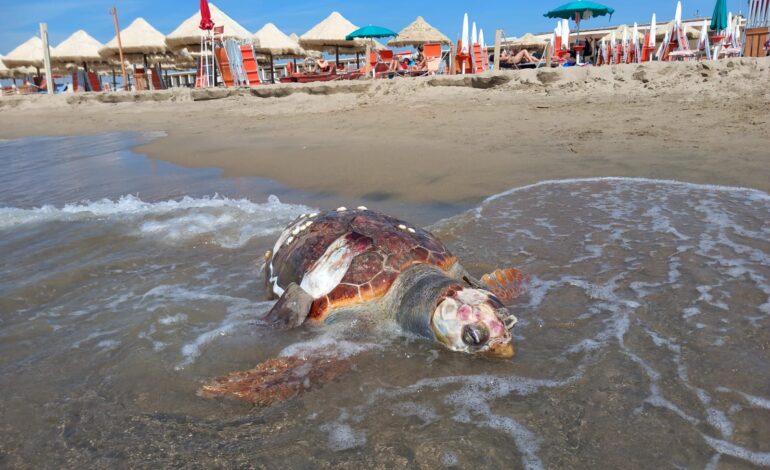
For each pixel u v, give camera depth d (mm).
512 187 6445
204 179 8055
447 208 5895
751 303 3264
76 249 5102
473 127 10203
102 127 15297
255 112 14867
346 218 3889
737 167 6441
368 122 11625
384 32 25297
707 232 4547
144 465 2168
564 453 2127
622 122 9492
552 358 2826
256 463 2154
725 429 2205
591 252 4301
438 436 2262
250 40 24750
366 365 2879
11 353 3170
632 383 2553
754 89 10430
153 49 27109
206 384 2723
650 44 18422
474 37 17594
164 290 4070
